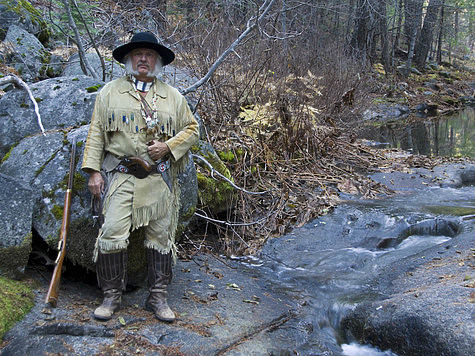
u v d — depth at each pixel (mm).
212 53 7133
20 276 3309
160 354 2854
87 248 3426
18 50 6766
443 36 32594
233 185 5133
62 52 8195
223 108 6867
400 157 9070
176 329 3125
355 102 11367
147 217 3154
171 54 3195
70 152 3545
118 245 3098
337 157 8297
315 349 3344
